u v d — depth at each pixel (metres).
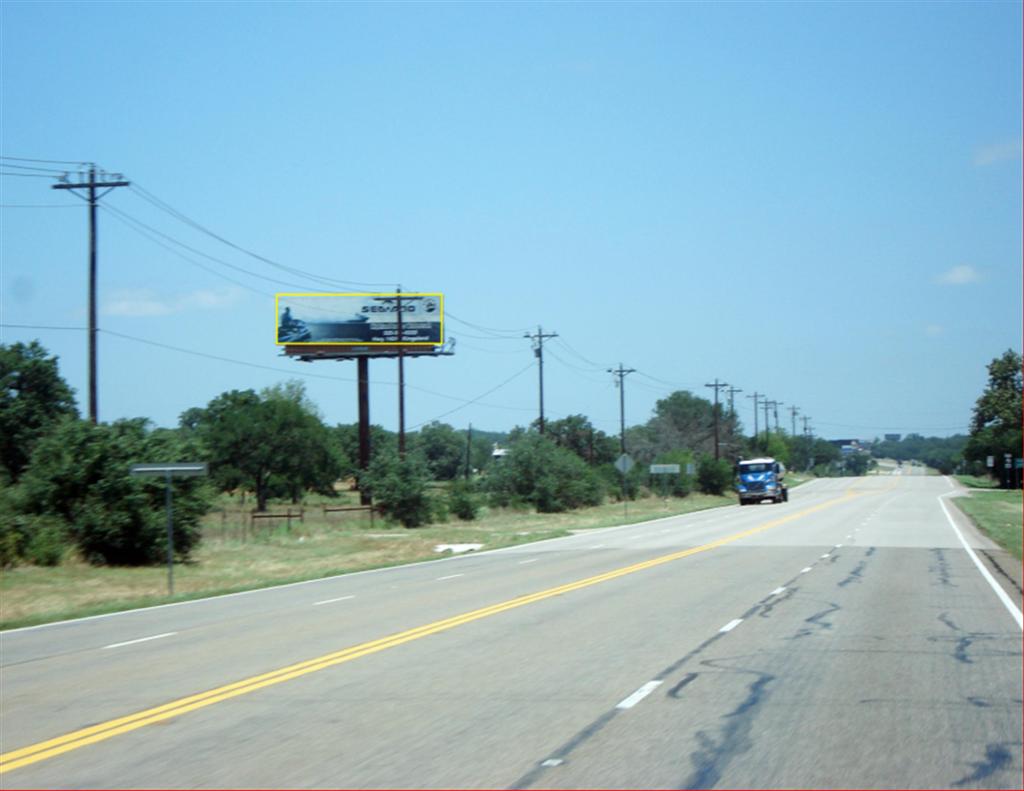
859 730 9.10
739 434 154.25
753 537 40.00
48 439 35.78
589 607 18.50
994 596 19.80
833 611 17.56
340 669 12.56
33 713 10.44
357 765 8.10
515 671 12.20
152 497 35.19
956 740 8.73
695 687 11.08
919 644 13.95
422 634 15.48
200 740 9.04
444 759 8.24
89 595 26.84
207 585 28.75
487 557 33.78
